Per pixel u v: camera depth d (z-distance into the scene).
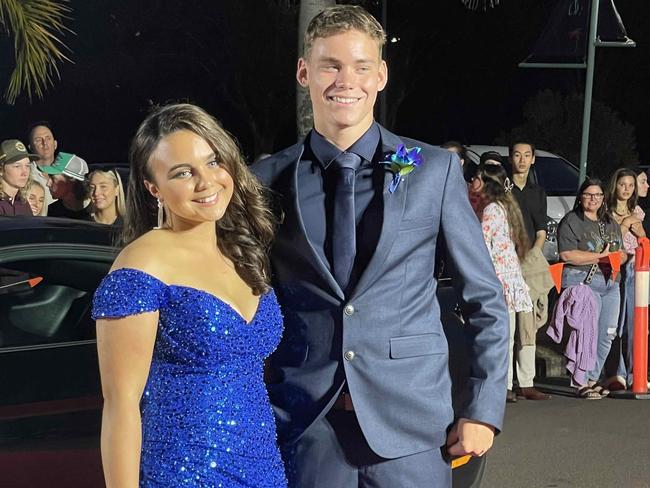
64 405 3.61
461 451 3.04
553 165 13.56
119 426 2.57
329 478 3.03
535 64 10.41
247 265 2.82
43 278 3.93
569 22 10.23
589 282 8.01
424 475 3.04
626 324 8.27
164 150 2.71
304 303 3.05
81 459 3.48
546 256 11.80
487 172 7.61
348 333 2.98
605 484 5.95
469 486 4.28
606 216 8.09
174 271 2.67
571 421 7.38
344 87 3.02
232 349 2.67
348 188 3.04
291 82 24.55
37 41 8.21
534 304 7.94
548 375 8.89
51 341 3.78
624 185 8.30
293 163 3.13
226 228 2.88
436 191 3.06
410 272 3.03
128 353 2.58
